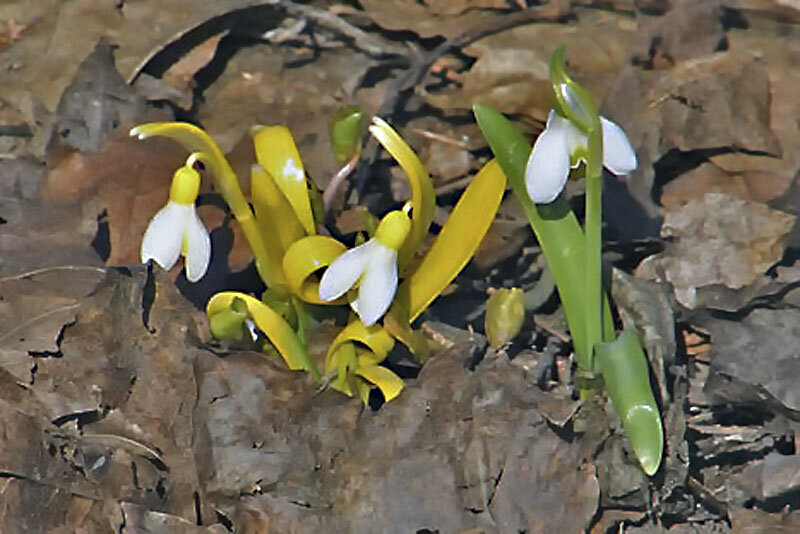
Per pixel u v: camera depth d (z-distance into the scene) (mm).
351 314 1358
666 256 1393
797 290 1383
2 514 1323
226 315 1346
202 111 1413
